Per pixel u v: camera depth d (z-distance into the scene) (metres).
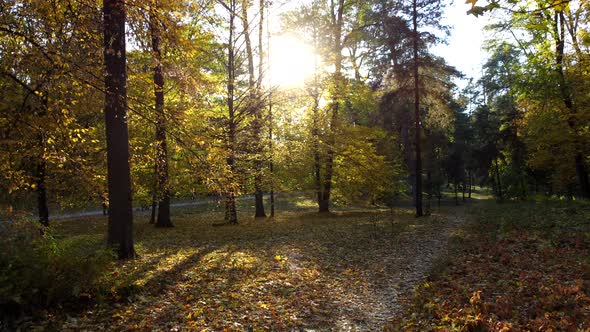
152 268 8.48
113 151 9.43
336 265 9.98
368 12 27.34
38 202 12.79
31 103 8.16
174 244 12.48
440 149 40.78
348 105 29.08
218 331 5.42
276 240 13.72
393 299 7.24
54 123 8.24
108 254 6.80
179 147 9.91
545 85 19.91
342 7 25.81
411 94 22.95
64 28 7.92
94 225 19.19
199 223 20.72
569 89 19.14
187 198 38.69
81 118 12.69
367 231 16.17
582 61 18.39
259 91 17.23
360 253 11.59
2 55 7.66
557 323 4.87
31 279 5.33
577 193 32.31
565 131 19.58
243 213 28.84
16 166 9.64
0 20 7.29
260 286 7.68
